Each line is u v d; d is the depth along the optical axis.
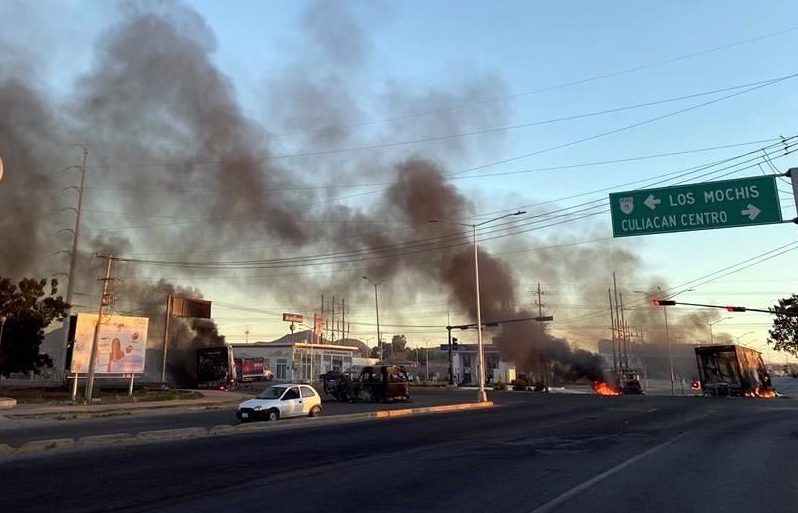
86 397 30.95
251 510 7.38
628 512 7.26
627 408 28.39
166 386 47.34
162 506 7.61
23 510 7.36
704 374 41.72
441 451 13.30
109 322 34.38
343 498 8.10
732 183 14.98
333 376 42.91
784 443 14.45
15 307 32.16
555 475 10.00
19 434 17.62
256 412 22.22
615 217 16.05
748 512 7.28
